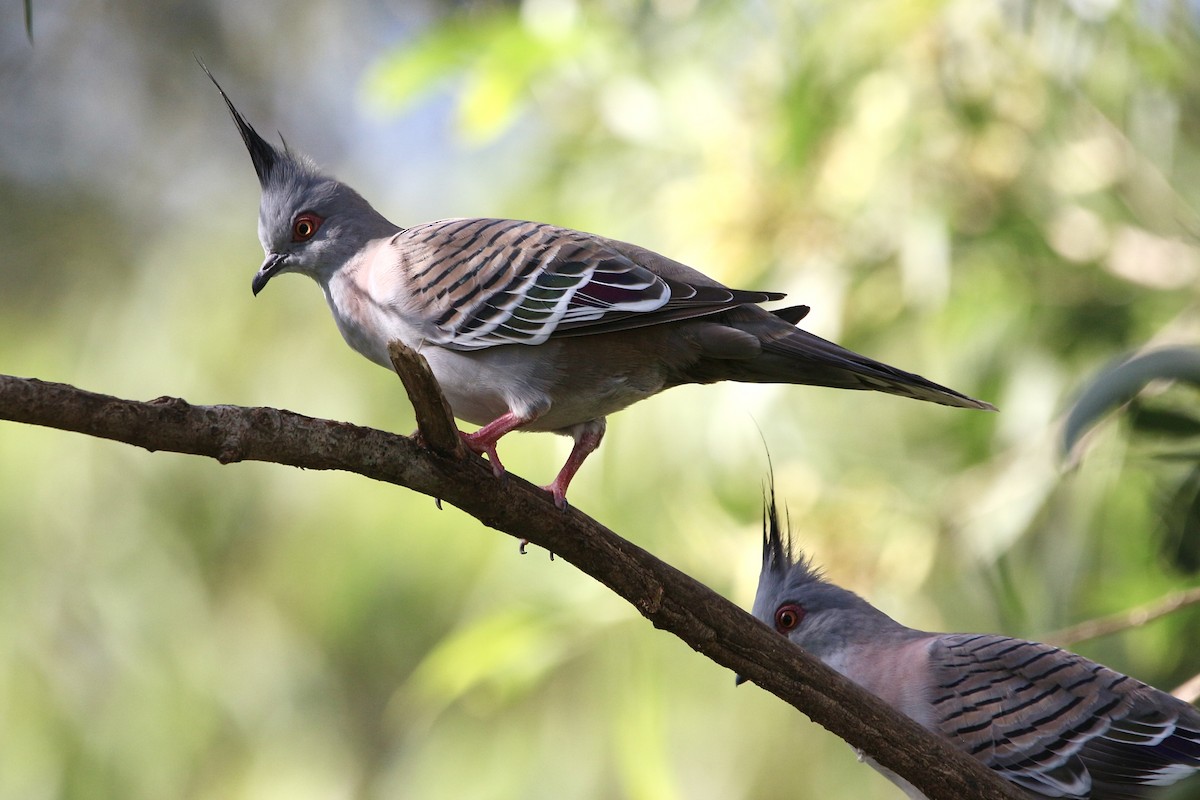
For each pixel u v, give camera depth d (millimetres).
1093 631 8461
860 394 11234
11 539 13664
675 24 11484
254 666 14203
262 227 9438
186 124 16672
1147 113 10867
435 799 13219
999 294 10930
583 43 11125
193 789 13867
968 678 8422
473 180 13266
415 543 13781
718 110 10945
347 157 16781
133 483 14031
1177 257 10609
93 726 13633
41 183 15758
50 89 16484
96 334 14375
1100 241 10844
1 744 13398
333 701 14281
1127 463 9297
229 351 13922
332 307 9133
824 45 10406
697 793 12227
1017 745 8227
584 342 7883
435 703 13508
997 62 10500
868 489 10641
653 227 11250
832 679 6969
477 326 7906
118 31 16734
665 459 10898
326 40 16953
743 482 10672
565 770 12984
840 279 10578
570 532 6805
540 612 10625
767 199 10492
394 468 6590
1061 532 10359
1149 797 8023
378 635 14109
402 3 16859
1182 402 7555
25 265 15234
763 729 12398
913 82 10406
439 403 6395
